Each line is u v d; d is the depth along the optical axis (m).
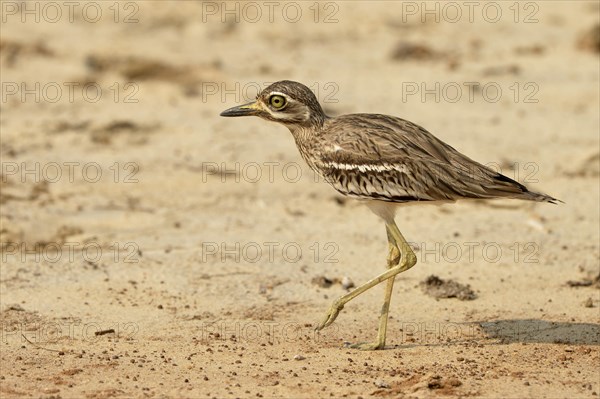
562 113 20.12
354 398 9.56
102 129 18.67
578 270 13.30
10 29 24.45
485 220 15.15
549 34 26.12
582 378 10.04
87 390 9.75
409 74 22.69
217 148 17.98
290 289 12.72
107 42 23.97
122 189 16.06
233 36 25.45
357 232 14.70
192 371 10.27
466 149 17.95
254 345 11.02
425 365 10.42
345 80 22.12
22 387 9.80
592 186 16.42
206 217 15.18
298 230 14.73
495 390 9.73
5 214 14.62
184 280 12.90
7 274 12.89
